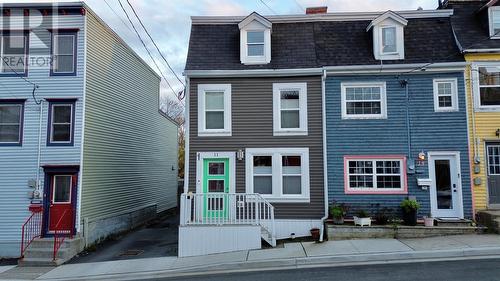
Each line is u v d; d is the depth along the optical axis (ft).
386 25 46.78
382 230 40.14
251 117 45.85
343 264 32.42
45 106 46.19
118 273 34.86
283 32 49.65
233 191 44.83
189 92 46.32
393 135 44.57
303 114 45.60
